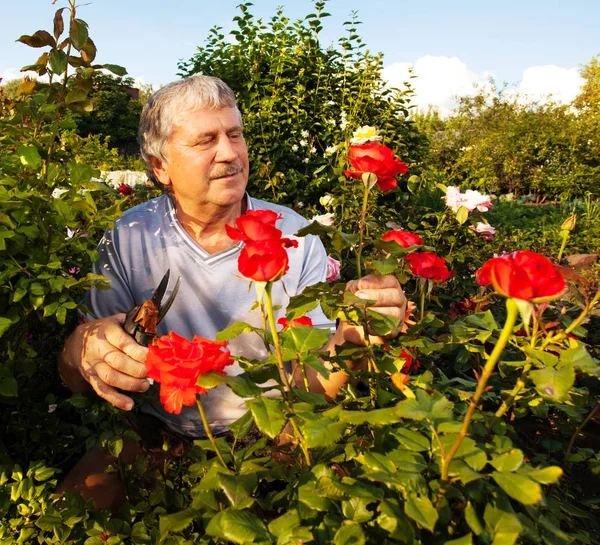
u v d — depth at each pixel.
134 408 1.62
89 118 28.94
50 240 1.43
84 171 1.45
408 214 3.74
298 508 0.88
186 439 1.84
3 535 1.29
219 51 5.23
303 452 1.04
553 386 0.83
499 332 1.17
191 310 1.85
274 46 5.14
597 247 7.07
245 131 4.63
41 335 1.92
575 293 1.15
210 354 0.93
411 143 5.03
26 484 1.30
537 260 0.69
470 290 3.05
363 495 0.80
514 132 15.10
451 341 1.20
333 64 5.12
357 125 4.64
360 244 1.25
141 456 1.48
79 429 1.54
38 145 1.52
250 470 0.99
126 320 1.45
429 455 0.88
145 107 1.80
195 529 1.35
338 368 1.21
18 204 1.31
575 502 1.51
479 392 0.72
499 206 10.30
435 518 0.73
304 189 4.56
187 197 1.76
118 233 1.90
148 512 1.39
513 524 0.75
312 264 1.93
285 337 0.97
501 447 0.89
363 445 1.10
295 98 4.73
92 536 1.26
